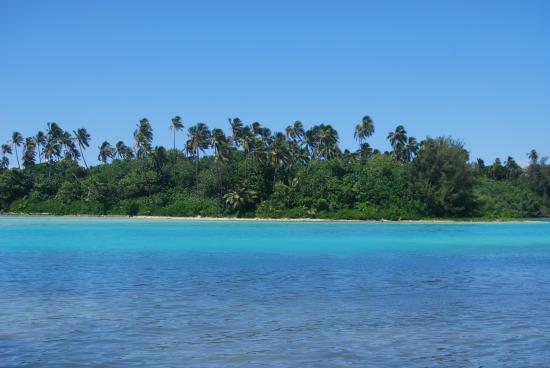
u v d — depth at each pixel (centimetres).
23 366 1320
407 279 2680
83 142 14075
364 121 13838
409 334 1619
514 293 2302
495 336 1598
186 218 10550
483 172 14425
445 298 2180
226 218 10400
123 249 4222
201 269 3023
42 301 2089
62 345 1493
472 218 10156
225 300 2119
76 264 3228
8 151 14150
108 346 1488
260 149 11056
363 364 1345
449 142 10469
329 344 1513
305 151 13000
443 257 3706
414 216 9988
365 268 3095
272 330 1661
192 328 1681
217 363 1349
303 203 10306
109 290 2334
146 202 11244
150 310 1933
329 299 2147
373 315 1867
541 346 1495
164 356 1403
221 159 10962
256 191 10581
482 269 3080
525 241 5231
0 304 2031
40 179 12662
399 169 11288
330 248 4381
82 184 11875
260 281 2589
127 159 13612
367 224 8950
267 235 5962
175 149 13125
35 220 9562
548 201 12356
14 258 3550
